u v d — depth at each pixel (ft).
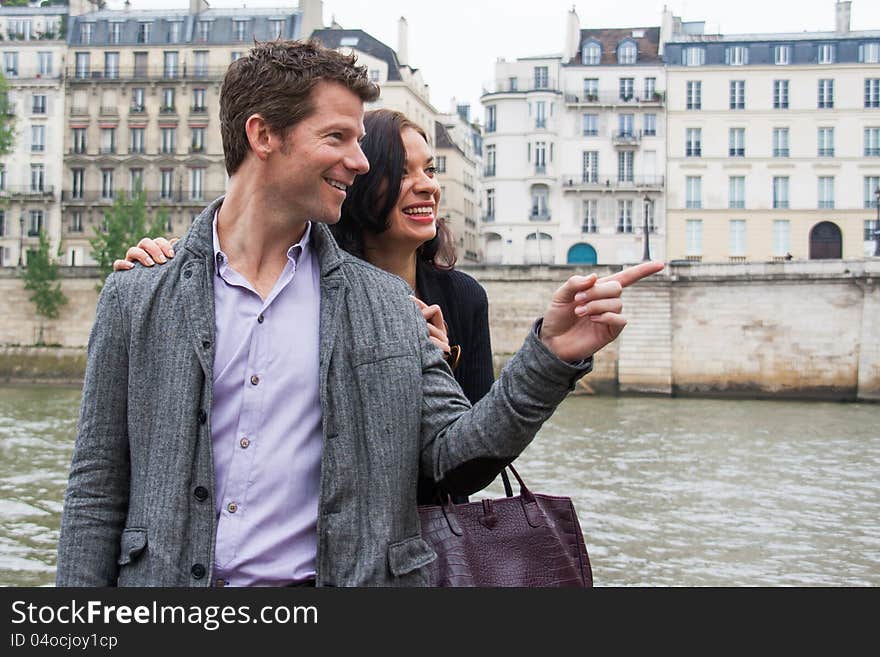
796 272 133.08
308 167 7.27
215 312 7.41
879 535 44.83
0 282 155.43
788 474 64.13
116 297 7.44
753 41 171.53
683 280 136.77
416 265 11.48
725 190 171.12
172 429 7.15
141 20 184.96
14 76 183.01
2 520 44.24
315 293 7.61
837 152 169.07
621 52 176.35
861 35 171.83
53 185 181.88
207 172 180.24
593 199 174.19
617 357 138.00
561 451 74.54
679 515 49.24
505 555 8.40
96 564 7.27
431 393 7.58
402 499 7.32
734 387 135.44
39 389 140.36
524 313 143.43
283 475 7.20
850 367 131.54
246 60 7.45
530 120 175.32
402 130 10.96
